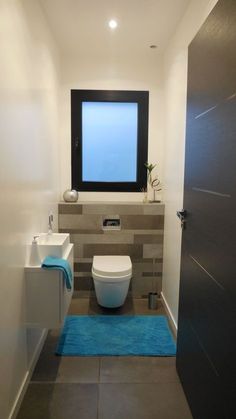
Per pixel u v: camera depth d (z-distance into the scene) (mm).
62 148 3273
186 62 2268
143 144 3293
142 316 2852
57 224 3062
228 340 1220
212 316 1411
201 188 1594
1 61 1410
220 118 1312
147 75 3221
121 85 3225
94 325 2666
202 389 1542
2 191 1433
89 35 2732
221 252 1304
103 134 3299
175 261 2588
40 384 1944
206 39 1505
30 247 1886
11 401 1612
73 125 3244
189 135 1844
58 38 2803
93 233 3172
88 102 3244
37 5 2084
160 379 2021
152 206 3156
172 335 2529
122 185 3334
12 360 1620
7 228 1511
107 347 2348
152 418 1701
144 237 3197
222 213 1292
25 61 1801
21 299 1767
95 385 1948
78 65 3182
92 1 2166
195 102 1703
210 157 1447
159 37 2764
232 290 1187
